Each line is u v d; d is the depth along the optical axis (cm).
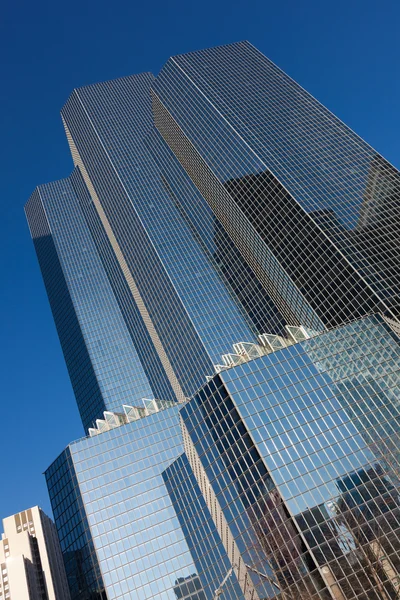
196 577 13725
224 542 11031
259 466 9594
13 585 17275
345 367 11238
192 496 13800
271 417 10181
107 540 14300
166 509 14788
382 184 17862
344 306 15300
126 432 16312
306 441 9862
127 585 13625
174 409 17050
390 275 14762
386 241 15862
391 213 16812
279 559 8856
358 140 19838
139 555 14075
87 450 15912
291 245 17450
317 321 16438
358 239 15988
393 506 9025
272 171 18825
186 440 11756
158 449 15988
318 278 16275
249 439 9894
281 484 9219
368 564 8356
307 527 8738
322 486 9244
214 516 11362
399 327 13000
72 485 15500
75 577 14762
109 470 15512
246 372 10894
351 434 10056
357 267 15088
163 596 13475
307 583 8406
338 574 8281
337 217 16812
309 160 19138
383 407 10581
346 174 18412
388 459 9750
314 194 17712
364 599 8056
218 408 10650
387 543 8600
